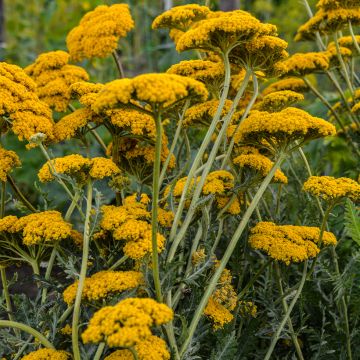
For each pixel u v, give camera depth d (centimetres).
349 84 455
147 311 221
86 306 292
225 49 294
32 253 312
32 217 295
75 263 312
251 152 340
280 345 381
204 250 310
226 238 413
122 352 264
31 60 937
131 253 261
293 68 438
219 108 292
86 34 433
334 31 457
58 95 385
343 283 341
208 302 306
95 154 541
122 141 343
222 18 285
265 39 302
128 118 307
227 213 321
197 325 304
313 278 369
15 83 308
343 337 359
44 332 309
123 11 432
